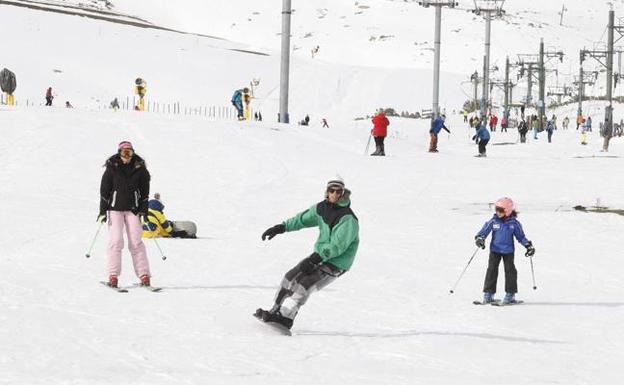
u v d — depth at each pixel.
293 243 23.59
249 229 26.52
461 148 73.56
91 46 187.62
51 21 199.62
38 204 30.44
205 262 19.84
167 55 193.62
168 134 50.34
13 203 30.27
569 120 142.88
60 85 155.25
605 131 71.88
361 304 15.95
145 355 11.02
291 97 183.75
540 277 19.91
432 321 14.71
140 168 16.31
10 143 44.00
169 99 163.50
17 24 190.50
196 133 51.28
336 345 12.45
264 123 62.19
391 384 10.24
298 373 10.53
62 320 12.91
